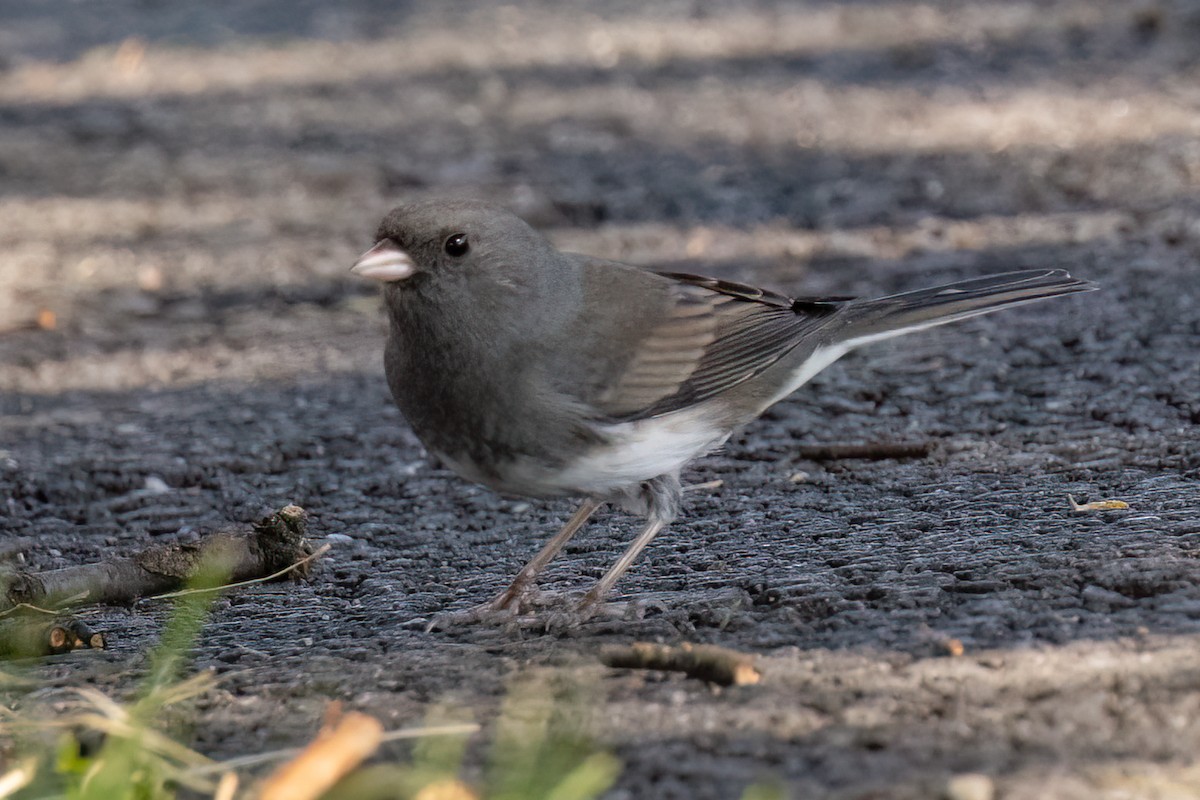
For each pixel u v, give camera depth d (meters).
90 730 6.43
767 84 21.03
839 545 8.36
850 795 5.35
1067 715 5.81
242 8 27.86
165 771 5.93
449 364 7.86
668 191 16.80
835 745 5.73
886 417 10.83
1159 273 13.18
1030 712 5.86
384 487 10.42
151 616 8.32
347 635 7.71
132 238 16.53
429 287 7.75
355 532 9.62
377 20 26.53
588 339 8.02
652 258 14.79
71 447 11.27
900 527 8.62
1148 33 22.03
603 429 7.97
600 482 8.12
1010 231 14.75
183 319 14.34
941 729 5.79
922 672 6.29
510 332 7.82
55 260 15.92
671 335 8.28
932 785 5.38
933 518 8.72
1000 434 10.27
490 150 18.73
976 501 8.96
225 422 11.73
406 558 9.12
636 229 15.69
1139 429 10.04
